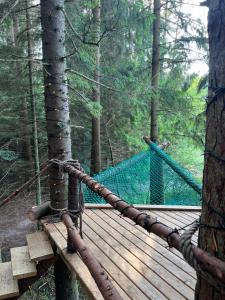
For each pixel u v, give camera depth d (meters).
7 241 6.94
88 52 5.00
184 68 6.77
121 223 3.48
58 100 3.41
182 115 7.01
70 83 5.50
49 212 3.58
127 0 5.83
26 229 7.48
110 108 8.20
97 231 3.27
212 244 1.03
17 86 6.40
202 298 1.08
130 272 2.46
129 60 7.44
